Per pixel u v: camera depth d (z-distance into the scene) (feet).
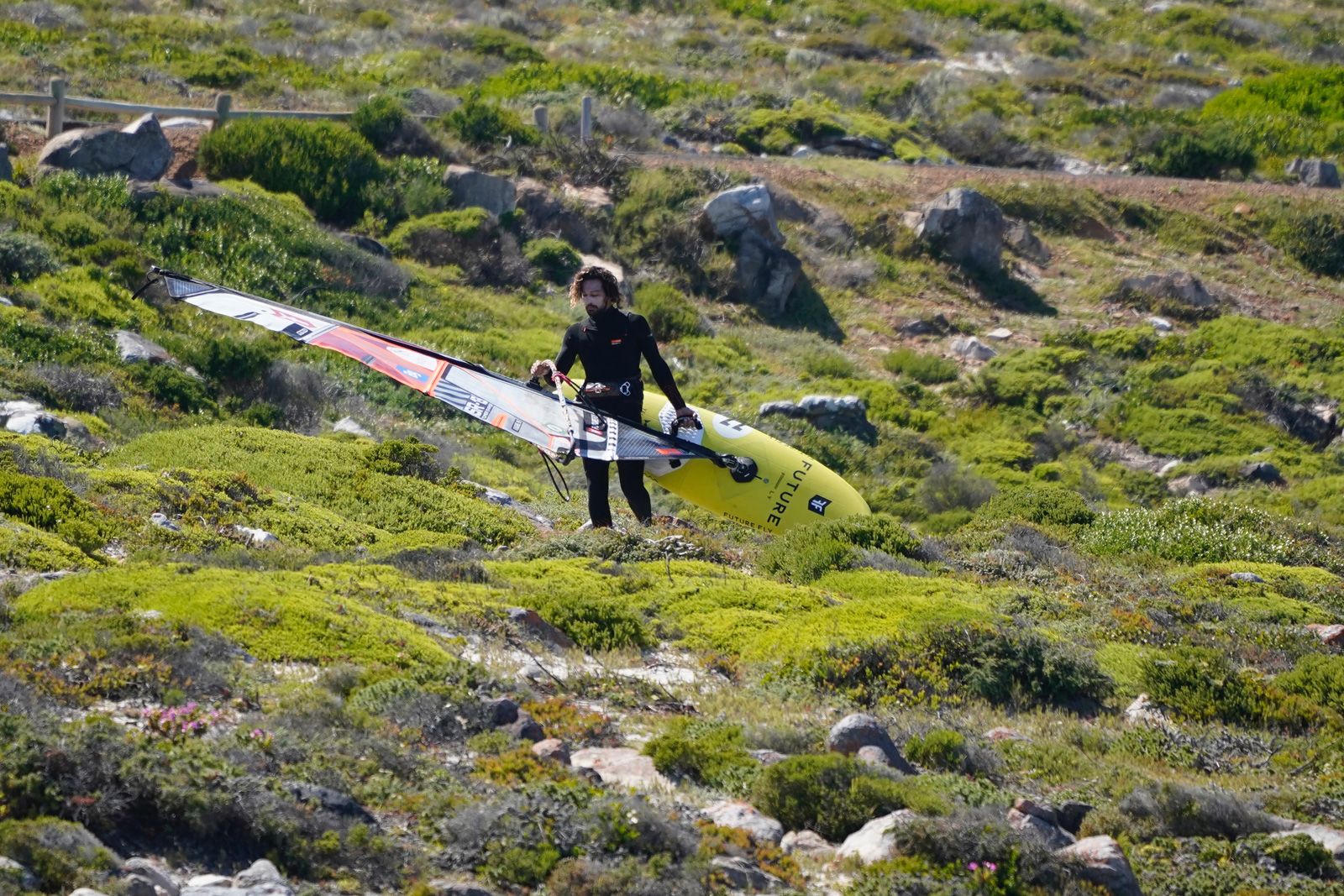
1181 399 399.65
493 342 345.51
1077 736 124.47
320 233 365.40
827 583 172.35
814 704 124.16
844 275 447.83
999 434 374.63
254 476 204.44
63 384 243.60
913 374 404.77
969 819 87.51
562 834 81.15
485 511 205.26
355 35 560.20
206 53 488.85
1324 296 494.59
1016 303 461.37
